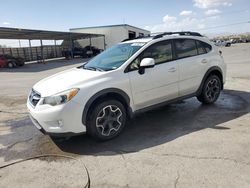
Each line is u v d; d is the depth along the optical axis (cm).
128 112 465
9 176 344
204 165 337
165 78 500
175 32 556
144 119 540
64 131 401
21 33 2664
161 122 516
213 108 586
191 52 556
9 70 2114
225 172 317
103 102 427
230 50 3222
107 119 436
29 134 500
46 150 420
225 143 398
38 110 409
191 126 482
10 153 416
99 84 422
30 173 348
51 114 396
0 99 846
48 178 333
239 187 286
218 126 472
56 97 398
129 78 453
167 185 299
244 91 746
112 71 444
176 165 342
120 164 356
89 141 445
